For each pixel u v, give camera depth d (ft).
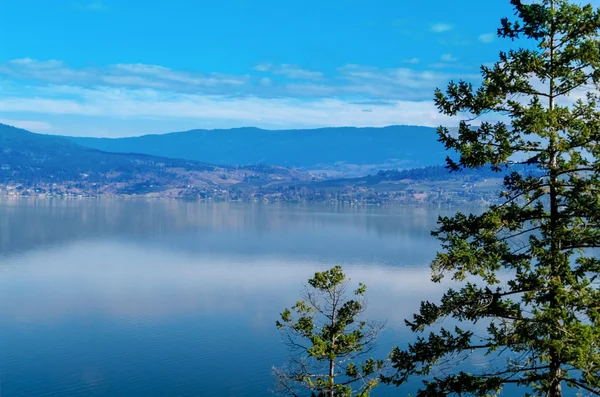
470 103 68.59
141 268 520.01
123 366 241.55
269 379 222.69
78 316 328.49
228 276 477.36
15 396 209.36
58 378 229.04
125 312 339.77
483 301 66.85
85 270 505.66
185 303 366.84
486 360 208.54
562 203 67.87
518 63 67.21
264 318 323.98
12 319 320.09
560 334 62.13
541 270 64.64
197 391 214.69
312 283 113.19
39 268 515.09
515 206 70.13
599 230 66.39
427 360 68.49
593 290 65.00
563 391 183.21
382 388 211.41
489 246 68.23
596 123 65.41
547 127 64.75
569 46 65.57
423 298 374.63
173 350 263.29
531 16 66.23
